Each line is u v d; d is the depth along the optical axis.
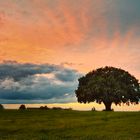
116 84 96.44
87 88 97.56
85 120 61.75
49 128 53.59
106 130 50.72
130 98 98.75
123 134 47.31
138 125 53.91
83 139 44.03
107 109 98.81
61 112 76.25
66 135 47.66
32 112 77.06
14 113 75.25
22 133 50.03
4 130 52.75
